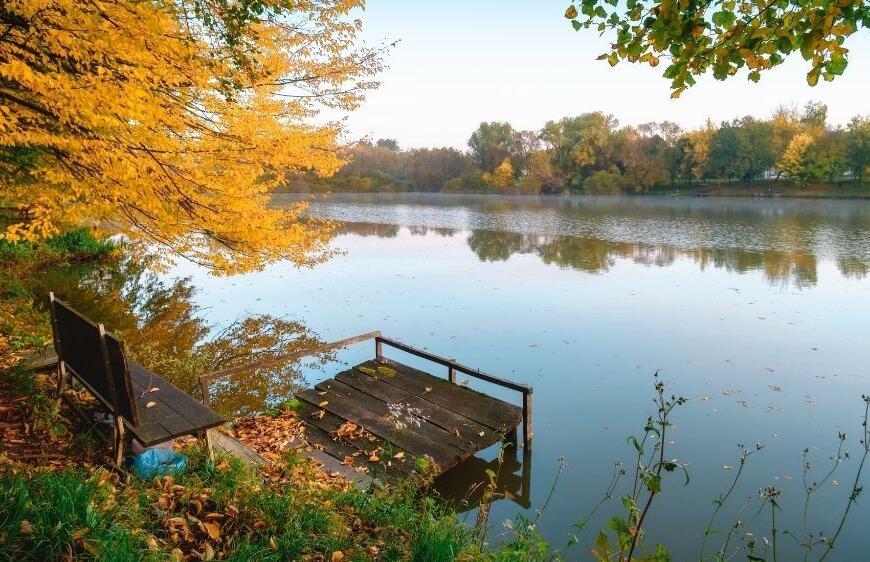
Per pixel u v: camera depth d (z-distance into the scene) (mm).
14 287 13438
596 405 9109
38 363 5672
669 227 36344
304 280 19359
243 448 5285
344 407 7711
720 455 7469
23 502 2738
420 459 6383
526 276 20297
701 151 80000
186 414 4195
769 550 5582
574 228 37188
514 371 10688
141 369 5168
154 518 3283
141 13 4480
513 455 7523
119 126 4926
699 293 17266
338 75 7469
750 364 10930
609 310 15273
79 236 19953
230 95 5695
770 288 17812
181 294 16766
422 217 48250
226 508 3508
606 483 6848
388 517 4191
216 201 6457
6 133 4770
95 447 4324
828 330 13148
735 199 67938
